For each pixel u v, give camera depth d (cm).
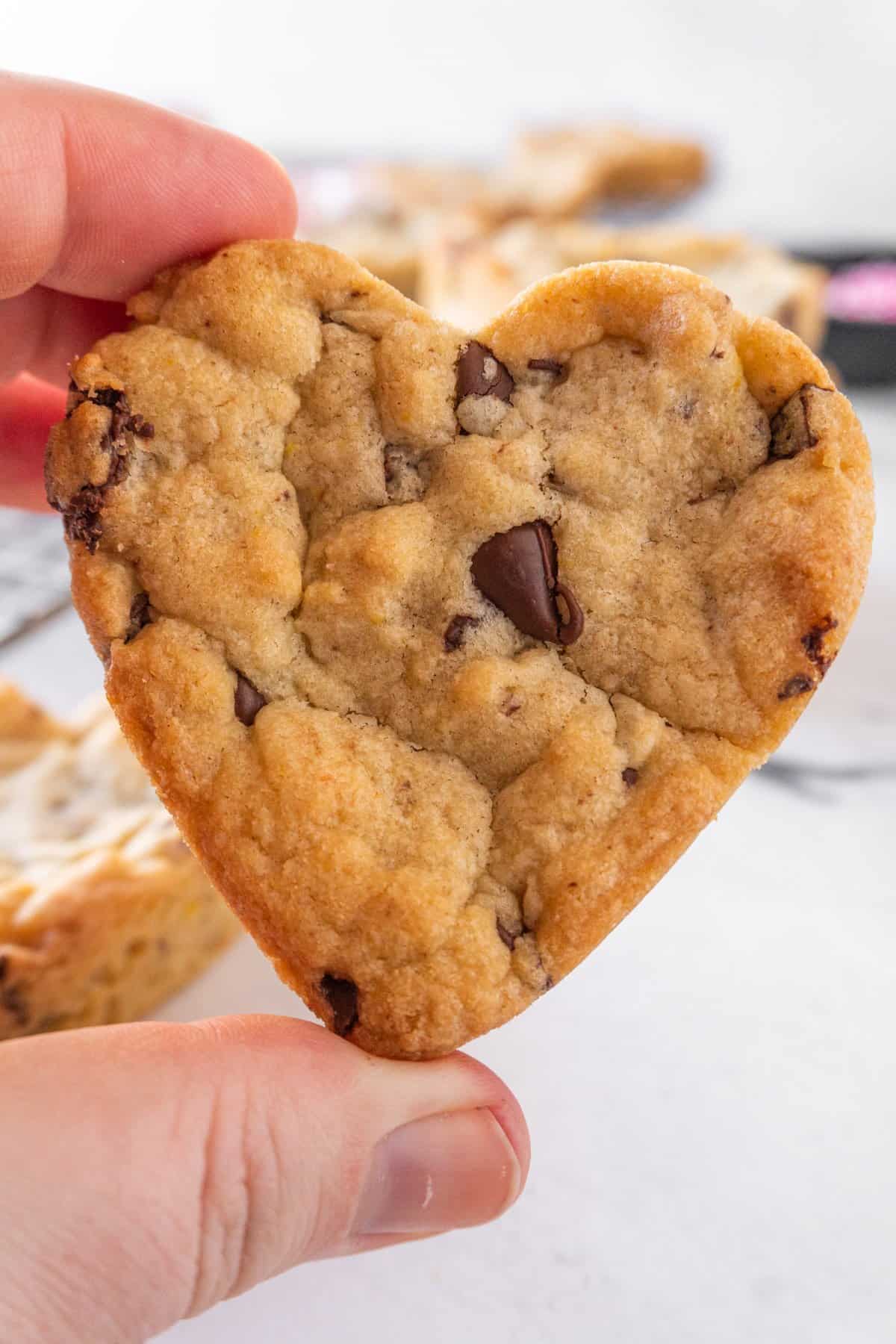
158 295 18
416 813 17
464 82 54
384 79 54
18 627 27
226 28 55
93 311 22
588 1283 20
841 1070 22
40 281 20
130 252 19
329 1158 16
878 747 26
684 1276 20
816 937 23
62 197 19
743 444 17
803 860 24
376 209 49
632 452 17
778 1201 20
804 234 47
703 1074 21
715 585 17
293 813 16
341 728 17
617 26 53
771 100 52
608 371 17
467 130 54
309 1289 20
